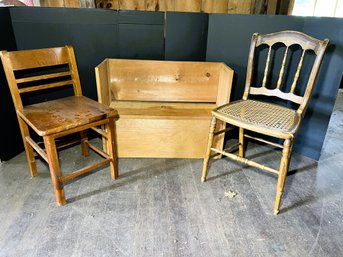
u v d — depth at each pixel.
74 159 1.79
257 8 2.38
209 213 1.36
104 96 1.65
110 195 1.46
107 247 1.15
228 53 1.90
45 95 1.83
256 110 1.46
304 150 1.89
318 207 1.41
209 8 2.35
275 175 1.67
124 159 1.79
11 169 1.66
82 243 1.16
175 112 1.72
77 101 1.53
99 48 1.82
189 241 1.19
